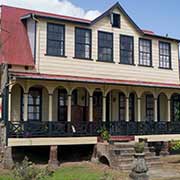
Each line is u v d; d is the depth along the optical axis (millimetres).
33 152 25172
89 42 27578
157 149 28938
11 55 24953
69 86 25203
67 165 23297
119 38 28969
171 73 31547
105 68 28109
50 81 24469
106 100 29141
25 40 26219
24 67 25031
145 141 25422
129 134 26875
